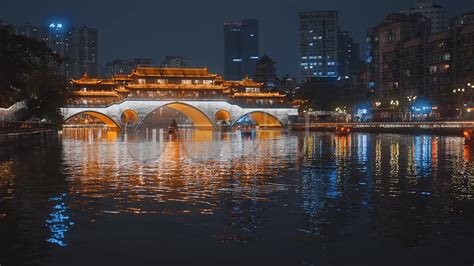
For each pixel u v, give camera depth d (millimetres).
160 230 23984
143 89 166375
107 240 22375
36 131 89000
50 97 94250
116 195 32969
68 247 21406
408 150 73312
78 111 155750
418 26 199500
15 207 28984
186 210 28203
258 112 181125
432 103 156500
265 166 51500
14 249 21125
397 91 179375
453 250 20875
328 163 54719
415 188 35938
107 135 138125
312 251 20875
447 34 154750
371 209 28391
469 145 82875
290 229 24062
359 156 63875
